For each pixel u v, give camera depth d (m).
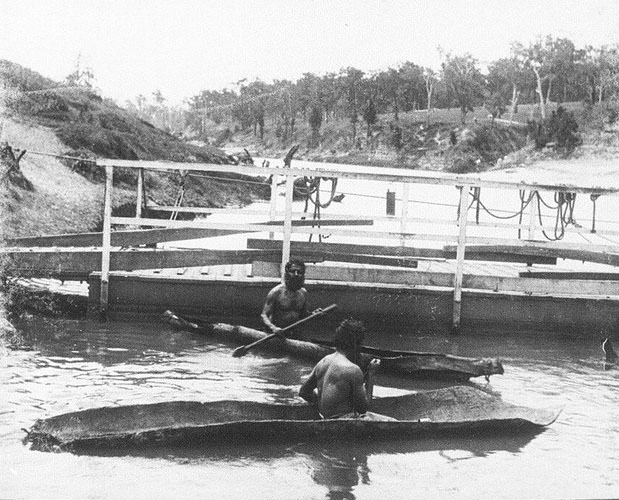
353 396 6.60
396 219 12.57
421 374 8.87
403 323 11.09
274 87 121.69
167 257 10.94
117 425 6.24
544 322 11.19
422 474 5.80
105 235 10.65
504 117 104.88
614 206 43.25
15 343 9.34
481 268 13.45
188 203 26.41
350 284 11.05
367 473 5.76
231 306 10.89
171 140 34.97
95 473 5.46
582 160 81.81
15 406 6.87
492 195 50.00
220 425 6.01
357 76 117.06
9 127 22.28
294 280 9.80
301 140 119.44
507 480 5.73
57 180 19.80
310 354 9.12
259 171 10.57
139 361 8.79
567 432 6.94
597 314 11.22
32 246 12.30
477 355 9.98
